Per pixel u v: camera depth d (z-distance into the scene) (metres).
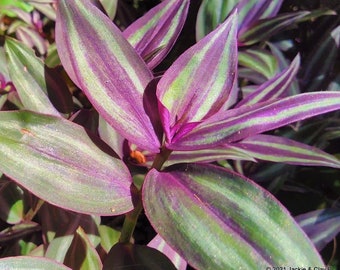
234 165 0.20
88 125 0.16
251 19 0.21
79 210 0.12
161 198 0.12
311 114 0.12
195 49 0.13
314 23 0.24
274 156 0.17
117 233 0.17
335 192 0.21
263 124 0.12
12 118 0.12
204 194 0.12
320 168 0.21
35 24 0.22
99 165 0.12
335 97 0.13
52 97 0.16
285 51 0.24
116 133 0.16
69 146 0.12
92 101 0.12
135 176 0.16
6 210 0.17
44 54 0.21
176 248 0.11
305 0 0.25
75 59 0.13
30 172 0.12
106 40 0.13
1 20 0.22
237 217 0.11
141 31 0.17
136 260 0.13
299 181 0.21
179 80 0.13
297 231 0.11
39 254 0.16
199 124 0.13
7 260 0.12
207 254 0.11
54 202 0.12
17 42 0.15
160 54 0.17
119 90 0.13
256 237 0.11
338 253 0.20
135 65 0.13
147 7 0.26
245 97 0.19
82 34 0.13
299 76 0.22
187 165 0.12
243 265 0.11
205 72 0.13
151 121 0.13
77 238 0.14
